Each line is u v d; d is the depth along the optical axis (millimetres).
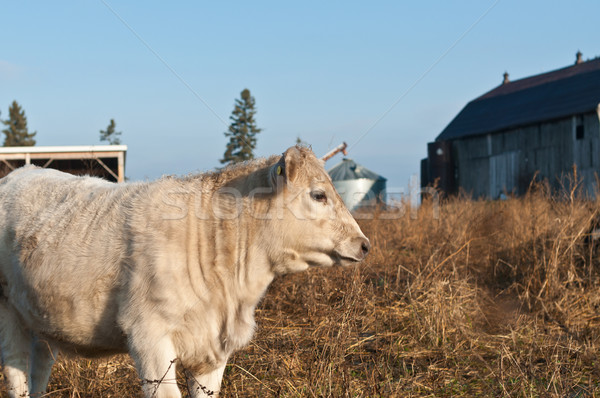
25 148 15094
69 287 3859
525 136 32969
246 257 4039
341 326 5422
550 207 10125
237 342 4027
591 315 6711
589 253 8234
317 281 7137
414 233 10633
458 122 40188
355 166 28844
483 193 35562
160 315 3723
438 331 6027
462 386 4906
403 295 6902
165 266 3732
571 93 33188
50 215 4105
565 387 4566
